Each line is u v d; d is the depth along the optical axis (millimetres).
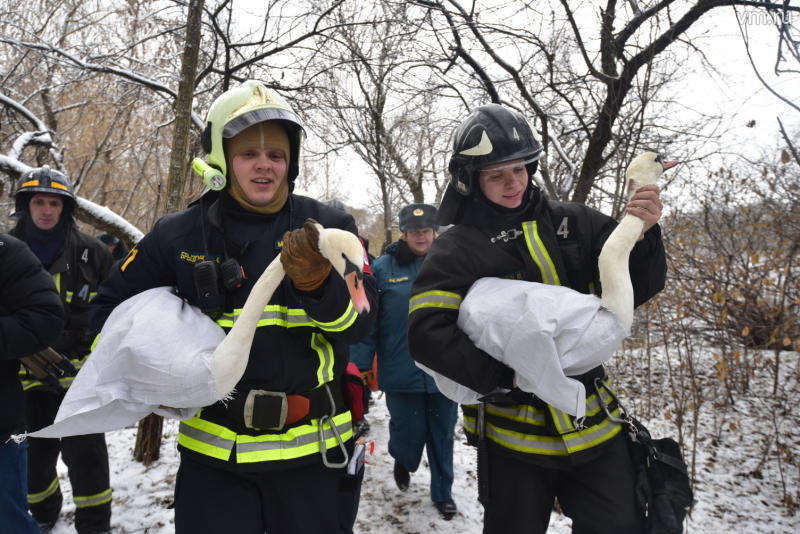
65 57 5309
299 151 1833
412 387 3230
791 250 5152
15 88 7242
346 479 1727
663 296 5301
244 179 1696
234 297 1662
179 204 3732
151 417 3832
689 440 4266
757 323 5402
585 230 1901
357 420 1824
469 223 1910
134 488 3494
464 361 1656
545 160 5500
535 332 1549
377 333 3443
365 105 8008
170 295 1645
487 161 1784
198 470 1646
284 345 1637
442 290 1783
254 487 1644
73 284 3104
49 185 3027
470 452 4230
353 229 1862
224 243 1698
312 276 1432
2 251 2066
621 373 5895
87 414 1493
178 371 1438
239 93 1676
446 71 5859
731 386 5227
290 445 1610
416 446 3344
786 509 3227
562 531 2918
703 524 3055
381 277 3447
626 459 1809
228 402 1621
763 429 4453
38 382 2811
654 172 1696
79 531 2775
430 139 8508
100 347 1515
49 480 2959
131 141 8617
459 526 3121
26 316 2029
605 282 1633
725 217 5762
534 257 1814
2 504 1954
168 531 2994
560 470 1886
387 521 3180
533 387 1605
